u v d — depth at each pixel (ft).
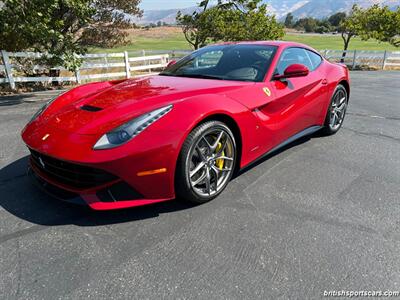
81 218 7.29
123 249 6.27
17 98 22.41
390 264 5.90
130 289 5.30
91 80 32.63
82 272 5.67
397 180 9.32
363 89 27.63
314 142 12.72
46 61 25.64
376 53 53.78
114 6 32.17
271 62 9.98
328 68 12.91
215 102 7.72
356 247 6.37
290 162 10.61
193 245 6.40
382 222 7.23
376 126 15.17
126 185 6.82
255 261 5.96
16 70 27.66
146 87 8.83
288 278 5.55
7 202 7.89
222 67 10.28
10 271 5.67
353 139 13.12
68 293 5.21
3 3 20.62
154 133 6.72
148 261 5.95
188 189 7.41
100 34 32.58
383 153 11.52
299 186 8.91
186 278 5.54
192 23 42.63
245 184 9.00
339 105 13.64
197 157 7.63
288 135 10.57
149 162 6.70
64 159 6.61
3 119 15.94
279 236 6.69
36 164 7.85
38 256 6.06
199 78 9.85
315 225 7.09
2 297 5.11
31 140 7.48
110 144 6.52
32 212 7.48
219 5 42.73
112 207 6.84
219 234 6.75
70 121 7.43
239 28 42.63
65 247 6.31
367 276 5.61
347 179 9.37
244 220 7.27
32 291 5.24
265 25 44.91
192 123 7.02
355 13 60.29
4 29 21.45
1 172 9.57
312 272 5.69
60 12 27.14
